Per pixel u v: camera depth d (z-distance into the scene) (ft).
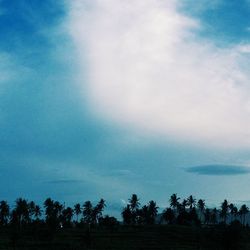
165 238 585.63
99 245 514.27
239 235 463.01
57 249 478.18
